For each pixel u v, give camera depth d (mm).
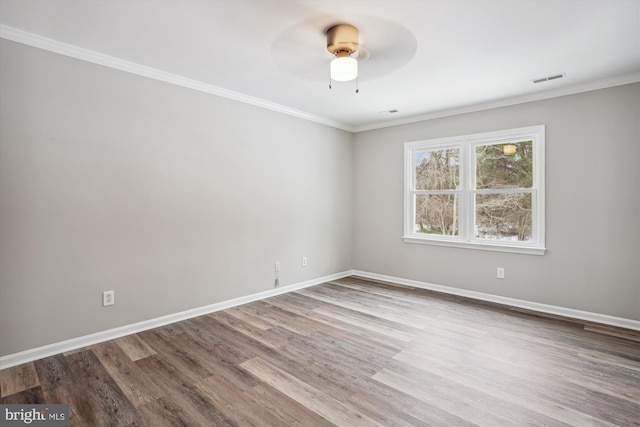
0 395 2082
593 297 3398
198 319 3416
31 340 2525
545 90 3609
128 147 3010
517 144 3918
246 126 3932
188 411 1938
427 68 3051
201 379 2277
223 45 2656
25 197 2492
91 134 2799
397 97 3873
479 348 2762
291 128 4457
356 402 2027
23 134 2480
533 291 3760
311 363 2508
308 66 3057
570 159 3516
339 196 5199
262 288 4148
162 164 3230
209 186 3596
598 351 2705
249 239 3992
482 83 3418
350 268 5434
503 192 3996
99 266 2852
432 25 2328
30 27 2385
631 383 2232
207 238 3588
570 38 2500
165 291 3266
